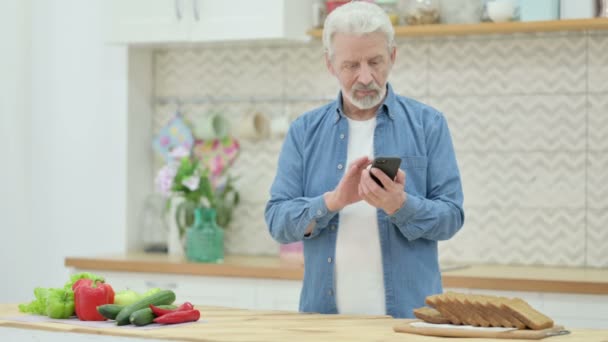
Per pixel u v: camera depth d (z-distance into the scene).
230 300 3.81
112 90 4.41
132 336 2.04
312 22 4.12
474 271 3.67
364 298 2.60
